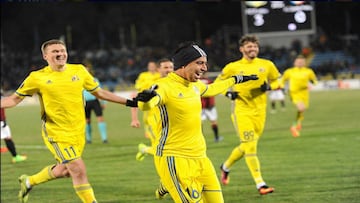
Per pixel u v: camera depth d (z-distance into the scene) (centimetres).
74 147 983
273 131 2344
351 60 6188
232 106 1274
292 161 1586
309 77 2516
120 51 6706
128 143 2195
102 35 7112
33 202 1225
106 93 1008
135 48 6719
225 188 1282
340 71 5750
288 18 4194
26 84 975
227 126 2659
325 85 5147
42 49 988
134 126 1115
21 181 1084
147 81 2078
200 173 820
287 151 1772
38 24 6944
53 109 973
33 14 6950
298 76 2506
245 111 1248
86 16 7075
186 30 7112
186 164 808
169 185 817
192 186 808
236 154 1276
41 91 972
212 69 5928
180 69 812
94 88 998
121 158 1808
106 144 2192
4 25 6931
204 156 830
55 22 6975
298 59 2520
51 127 978
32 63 6312
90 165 1697
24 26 6938
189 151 814
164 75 1499
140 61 6378
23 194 1091
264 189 1201
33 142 2389
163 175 822
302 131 2283
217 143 2059
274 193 1210
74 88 977
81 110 990
